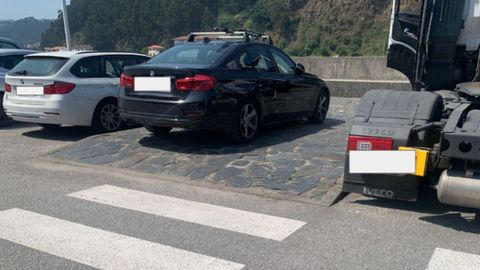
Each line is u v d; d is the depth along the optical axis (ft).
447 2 18.10
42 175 20.33
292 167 20.24
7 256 12.51
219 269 11.76
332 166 20.25
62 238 13.66
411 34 18.79
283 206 16.33
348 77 63.10
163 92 22.17
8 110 28.60
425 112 14.92
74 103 27.48
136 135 26.66
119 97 23.99
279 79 26.58
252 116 24.67
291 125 30.55
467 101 15.75
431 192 17.48
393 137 14.69
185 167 20.71
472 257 12.32
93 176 20.10
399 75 59.52
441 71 18.66
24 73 28.14
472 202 13.38
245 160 21.33
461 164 13.80
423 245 13.08
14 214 15.58
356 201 16.81
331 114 36.37
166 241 13.47
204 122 21.98
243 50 24.91
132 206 16.39
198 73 21.80
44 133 30.32
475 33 17.85
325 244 13.21
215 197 17.31
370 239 13.52
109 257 12.44
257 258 12.38
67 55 28.32
